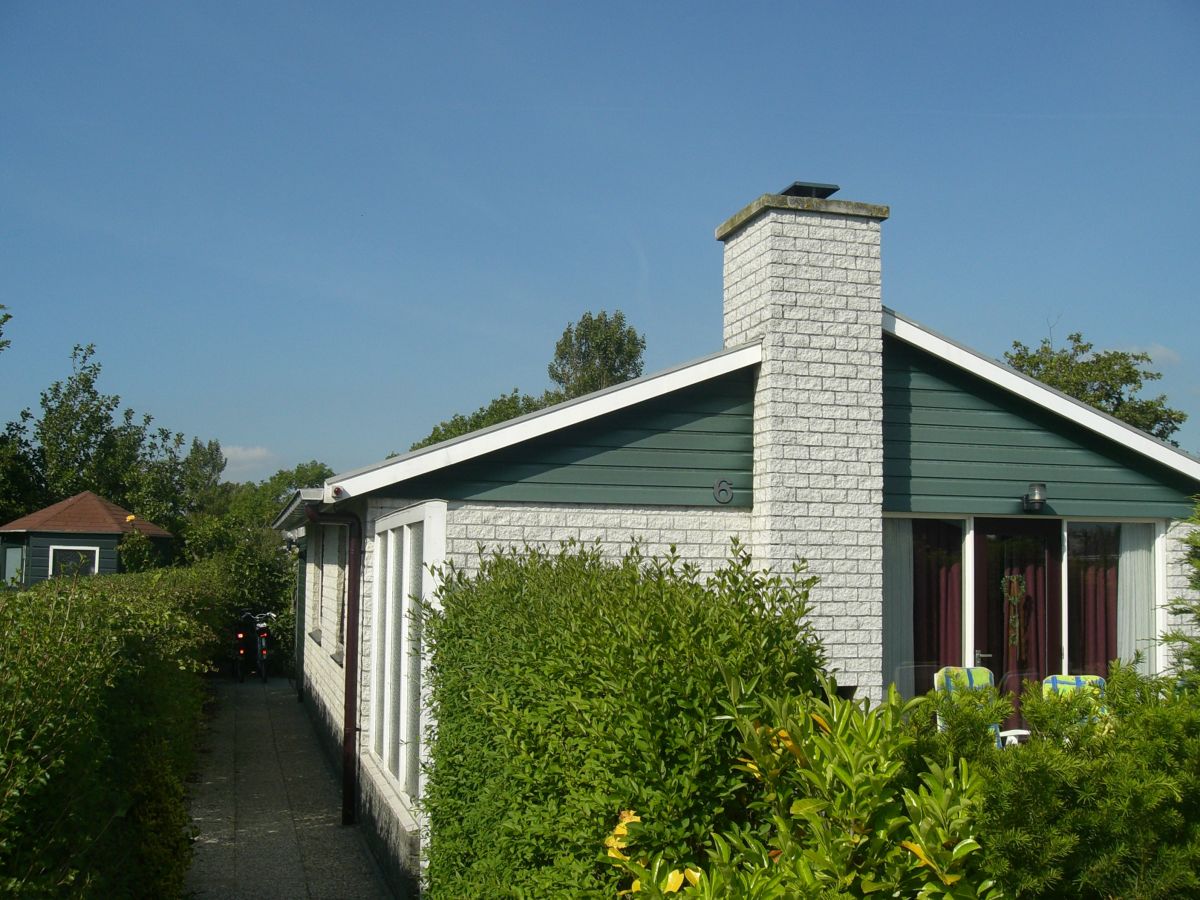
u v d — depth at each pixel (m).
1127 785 3.41
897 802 3.31
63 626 4.58
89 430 38.78
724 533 9.05
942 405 9.47
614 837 3.58
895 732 3.28
